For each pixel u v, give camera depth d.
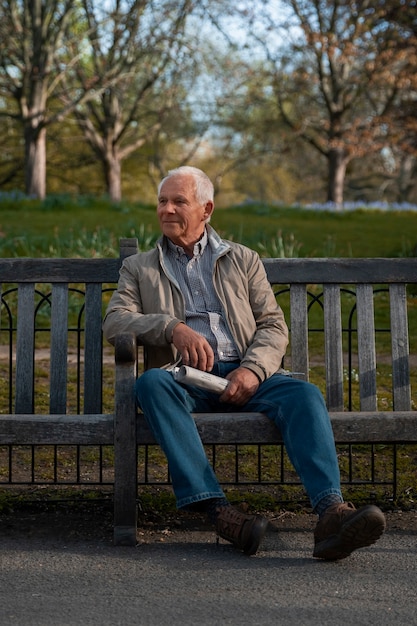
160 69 24.47
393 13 15.73
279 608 2.28
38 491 3.45
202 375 2.90
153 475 3.71
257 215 16.06
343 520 2.55
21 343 3.31
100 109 28.11
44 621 2.19
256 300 3.25
